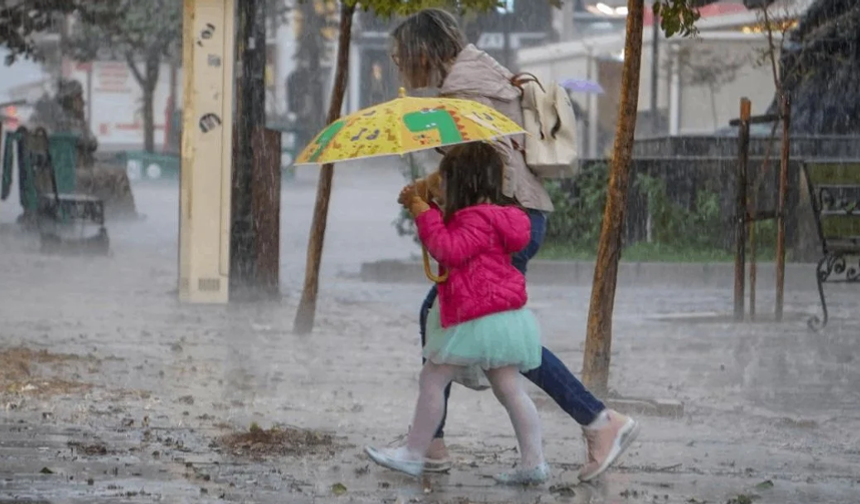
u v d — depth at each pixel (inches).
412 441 599.5
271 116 4254.4
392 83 4431.6
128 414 736.3
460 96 624.1
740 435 744.3
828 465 661.3
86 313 1246.9
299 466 617.0
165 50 3762.3
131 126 4505.4
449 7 1187.9
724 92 3287.4
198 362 968.3
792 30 2030.0
